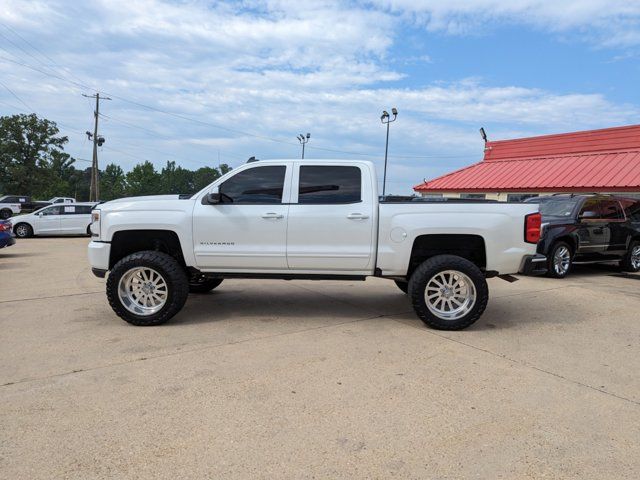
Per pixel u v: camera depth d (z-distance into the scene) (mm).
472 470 2830
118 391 3891
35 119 53875
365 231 5828
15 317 6312
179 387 3979
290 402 3707
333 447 3066
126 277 5840
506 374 4344
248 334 5535
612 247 10867
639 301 7652
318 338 5395
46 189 57156
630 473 2801
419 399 3783
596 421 3447
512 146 22578
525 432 3277
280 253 5906
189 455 2963
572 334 5684
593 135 19547
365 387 4008
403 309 6879
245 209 5922
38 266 11492
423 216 5781
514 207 5836
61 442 3102
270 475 2764
